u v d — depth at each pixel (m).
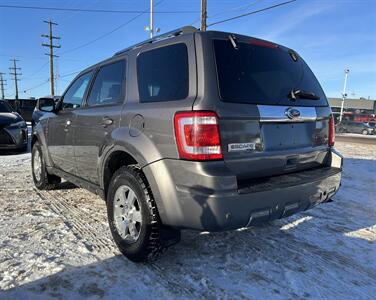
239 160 2.65
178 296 2.63
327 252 3.41
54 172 5.04
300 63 3.50
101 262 3.12
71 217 4.29
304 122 3.21
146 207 2.86
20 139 9.74
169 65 2.91
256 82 2.88
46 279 2.82
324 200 3.28
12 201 4.93
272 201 2.71
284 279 2.90
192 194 2.53
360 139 25.92
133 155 2.97
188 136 2.53
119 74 3.55
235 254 3.32
